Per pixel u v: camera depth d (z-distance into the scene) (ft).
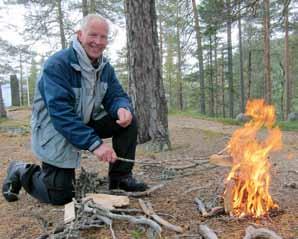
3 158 19.92
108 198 9.59
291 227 8.16
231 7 32.73
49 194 10.23
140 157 17.88
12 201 11.12
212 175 13.01
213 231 7.88
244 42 104.99
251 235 7.51
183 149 20.56
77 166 10.03
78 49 9.50
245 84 114.73
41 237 8.07
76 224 8.11
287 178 12.91
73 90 9.59
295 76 103.30
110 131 10.61
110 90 10.57
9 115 51.13
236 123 40.27
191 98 107.86
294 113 51.11
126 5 20.70
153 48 20.53
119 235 8.02
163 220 8.47
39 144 9.83
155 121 20.24
